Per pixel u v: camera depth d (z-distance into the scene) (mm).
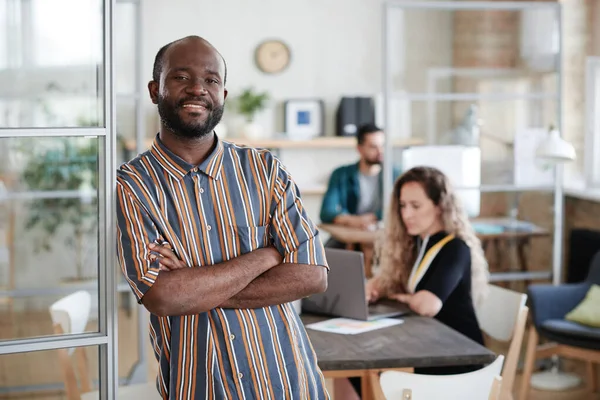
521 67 5574
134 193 2260
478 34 5508
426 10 5438
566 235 6078
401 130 5430
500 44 5543
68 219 2639
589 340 4520
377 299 3971
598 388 5098
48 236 2639
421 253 3914
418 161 5453
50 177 2682
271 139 7695
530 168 5633
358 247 6133
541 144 4938
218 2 7746
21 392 2443
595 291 4750
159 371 2320
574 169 6277
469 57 5508
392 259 4012
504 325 3906
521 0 6059
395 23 5406
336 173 6512
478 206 5570
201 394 2219
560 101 5645
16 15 2412
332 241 6328
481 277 3980
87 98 2455
